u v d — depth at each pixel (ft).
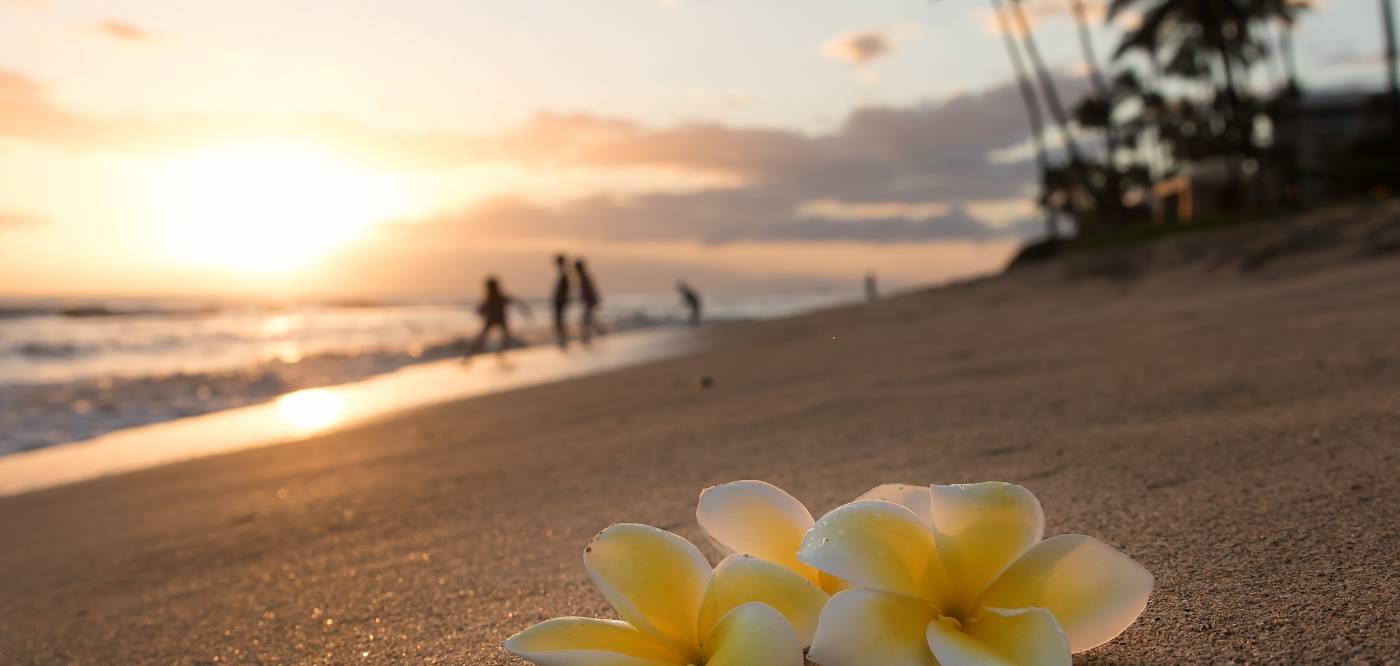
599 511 8.43
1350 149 131.03
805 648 3.03
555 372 38.14
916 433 10.50
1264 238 39.32
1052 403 11.32
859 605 2.79
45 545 12.23
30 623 7.65
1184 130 169.89
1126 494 6.57
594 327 79.97
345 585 6.98
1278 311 19.52
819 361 23.21
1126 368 13.76
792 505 3.30
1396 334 13.21
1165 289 36.04
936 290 60.03
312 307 225.56
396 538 8.63
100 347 72.79
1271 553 4.82
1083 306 33.88
